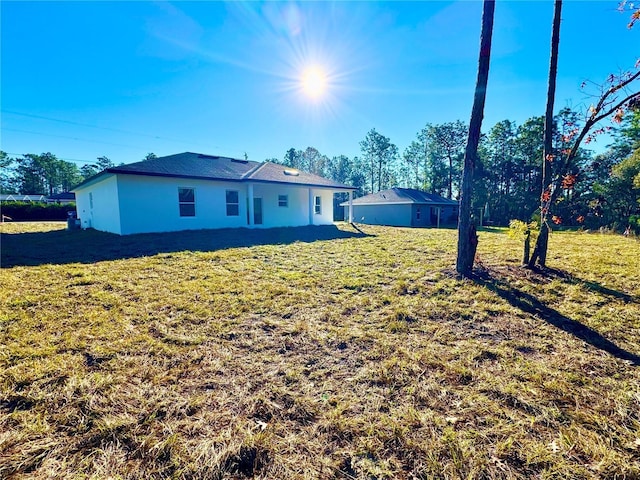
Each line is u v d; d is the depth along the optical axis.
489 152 32.16
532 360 2.69
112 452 1.63
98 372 2.38
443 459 1.61
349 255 7.62
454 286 4.83
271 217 14.80
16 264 6.05
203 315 3.62
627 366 2.59
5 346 2.74
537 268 5.88
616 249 9.00
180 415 1.94
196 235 10.55
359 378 2.40
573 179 5.57
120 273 5.41
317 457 1.63
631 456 1.63
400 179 44.16
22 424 1.81
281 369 2.53
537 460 1.60
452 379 2.39
